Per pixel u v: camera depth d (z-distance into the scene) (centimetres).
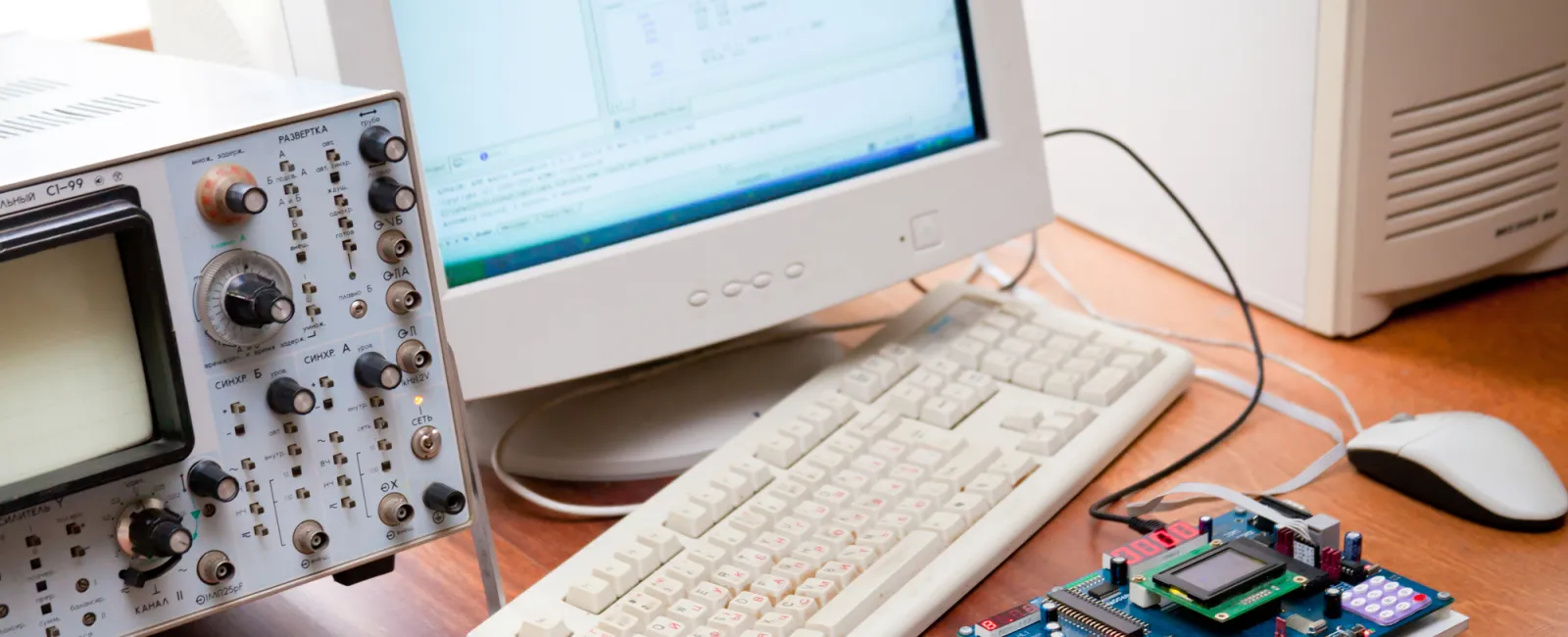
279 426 62
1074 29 120
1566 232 109
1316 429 91
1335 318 102
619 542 78
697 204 92
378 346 64
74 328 57
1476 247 104
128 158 55
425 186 83
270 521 62
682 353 103
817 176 95
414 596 80
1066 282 116
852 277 96
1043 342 96
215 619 79
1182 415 94
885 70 96
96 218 54
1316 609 70
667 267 89
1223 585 69
